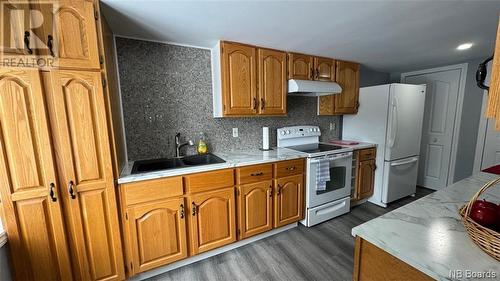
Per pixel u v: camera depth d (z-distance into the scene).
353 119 3.26
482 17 1.62
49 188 1.31
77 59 1.31
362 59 2.84
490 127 2.92
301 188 2.37
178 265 1.85
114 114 1.60
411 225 0.88
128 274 1.62
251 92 2.22
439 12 1.54
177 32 1.84
